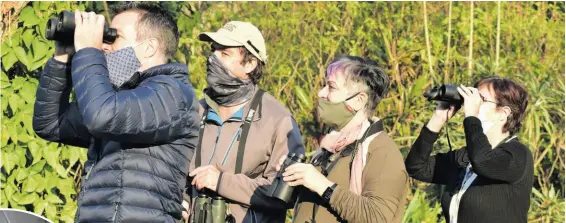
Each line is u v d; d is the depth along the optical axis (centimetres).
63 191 906
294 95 1161
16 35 862
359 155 621
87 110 522
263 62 722
